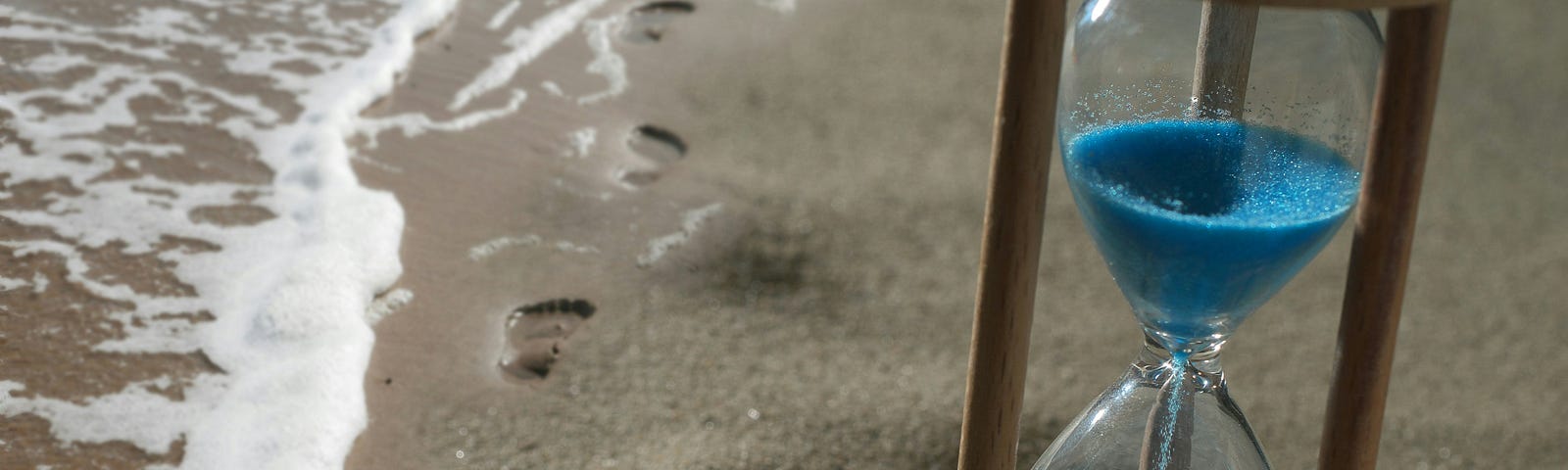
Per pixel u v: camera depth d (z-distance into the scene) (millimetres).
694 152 3365
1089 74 1288
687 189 3178
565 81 3676
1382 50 1215
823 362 2584
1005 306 1272
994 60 4055
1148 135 1262
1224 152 1240
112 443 2172
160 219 2805
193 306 2537
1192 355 1504
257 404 2281
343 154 3127
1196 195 1247
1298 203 1247
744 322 2693
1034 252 1264
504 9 4074
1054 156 3424
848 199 3193
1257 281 1327
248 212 2863
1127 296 1451
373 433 2275
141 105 3254
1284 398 2555
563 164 3232
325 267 2666
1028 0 1157
